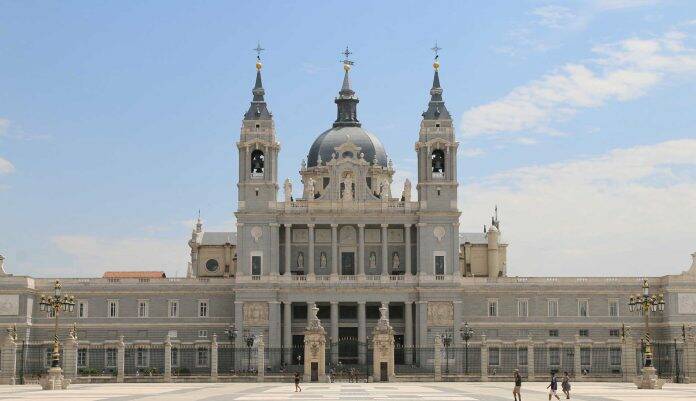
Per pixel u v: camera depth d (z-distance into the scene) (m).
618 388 121.12
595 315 184.12
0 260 181.00
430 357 177.88
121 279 186.12
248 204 185.12
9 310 179.12
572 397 99.56
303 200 188.88
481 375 148.25
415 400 93.25
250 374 154.75
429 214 184.25
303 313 190.12
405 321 183.38
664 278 181.75
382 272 185.25
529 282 185.25
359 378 154.75
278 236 185.50
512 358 180.38
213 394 106.00
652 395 103.50
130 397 99.25
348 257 189.25
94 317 184.50
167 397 99.25
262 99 189.50
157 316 185.12
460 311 181.50
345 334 187.25
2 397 99.94
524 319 184.12
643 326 182.75
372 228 189.25
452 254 183.62
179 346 181.12
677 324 178.50
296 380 114.94
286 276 183.88
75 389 119.88
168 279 186.38
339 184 187.50
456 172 186.38
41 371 164.88
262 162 187.25
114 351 182.25
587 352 181.38
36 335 183.38
